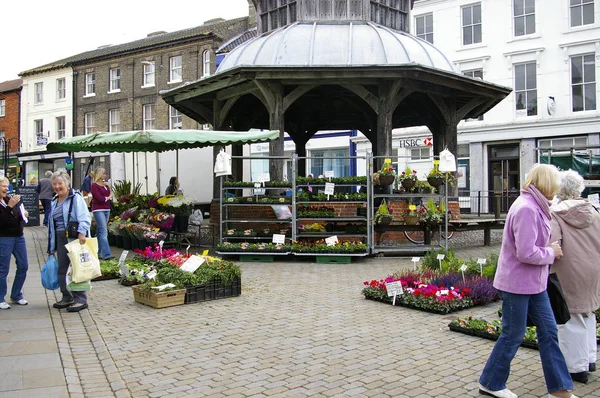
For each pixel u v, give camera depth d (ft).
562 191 15.44
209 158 69.62
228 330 20.33
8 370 15.42
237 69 40.83
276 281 30.89
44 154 121.80
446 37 93.09
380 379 15.17
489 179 89.20
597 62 79.56
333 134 101.35
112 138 40.68
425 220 39.52
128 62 117.39
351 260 39.29
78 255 22.75
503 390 13.71
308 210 40.86
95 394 13.92
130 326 20.90
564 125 81.20
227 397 13.88
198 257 26.73
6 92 137.80
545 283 13.38
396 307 24.25
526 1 85.76
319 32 46.39
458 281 25.91
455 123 49.14
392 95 42.37
